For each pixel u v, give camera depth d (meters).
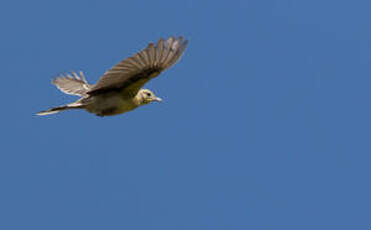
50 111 14.10
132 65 13.12
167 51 12.97
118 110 14.59
